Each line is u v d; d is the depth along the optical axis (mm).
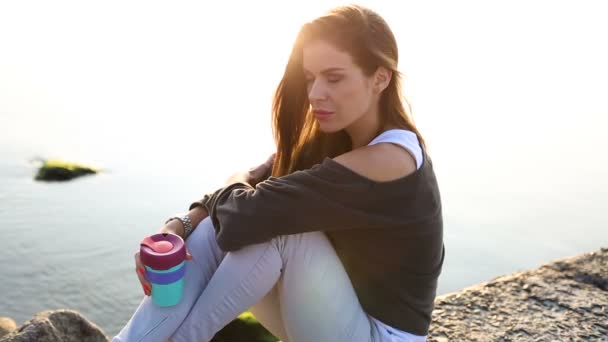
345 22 1466
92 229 10742
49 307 8180
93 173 14312
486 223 11828
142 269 1525
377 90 1551
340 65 1477
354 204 1452
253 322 4254
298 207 1450
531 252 10398
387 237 1513
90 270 9156
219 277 1538
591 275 2701
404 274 1568
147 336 1537
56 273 8969
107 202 12258
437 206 1561
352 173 1436
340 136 1838
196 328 1564
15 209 11500
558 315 2396
